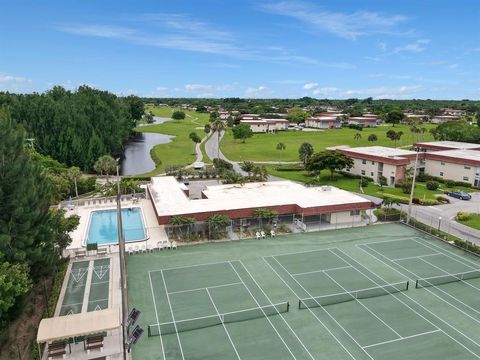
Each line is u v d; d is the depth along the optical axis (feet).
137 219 183.73
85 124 329.93
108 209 196.75
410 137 496.64
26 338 90.22
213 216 156.15
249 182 234.58
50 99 352.28
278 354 86.22
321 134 538.88
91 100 387.96
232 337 92.38
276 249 147.64
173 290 115.14
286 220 179.42
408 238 161.27
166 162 343.26
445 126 403.75
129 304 106.83
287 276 124.98
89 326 85.40
